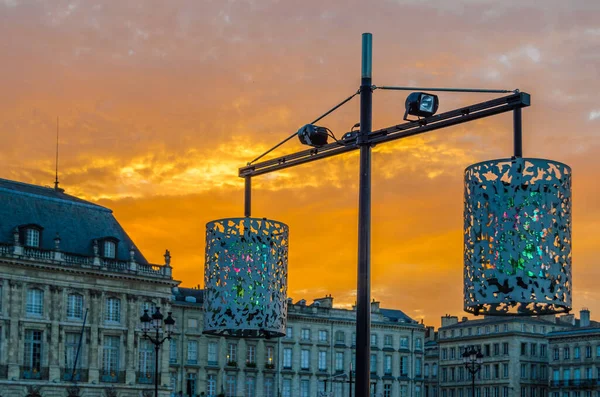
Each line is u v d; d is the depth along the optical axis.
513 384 158.88
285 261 21.19
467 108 16.45
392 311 159.50
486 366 165.00
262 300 20.66
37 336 96.06
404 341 148.00
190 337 121.44
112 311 102.38
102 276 101.31
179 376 119.44
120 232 107.38
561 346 159.25
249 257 20.69
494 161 16.77
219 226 20.94
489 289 16.86
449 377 171.88
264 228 20.78
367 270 17.30
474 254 17.05
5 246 94.44
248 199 20.91
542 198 16.61
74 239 101.50
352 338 141.00
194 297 125.00
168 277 106.94
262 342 129.75
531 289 16.62
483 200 16.86
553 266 16.72
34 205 100.25
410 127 17.16
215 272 20.89
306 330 136.00
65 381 96.69
